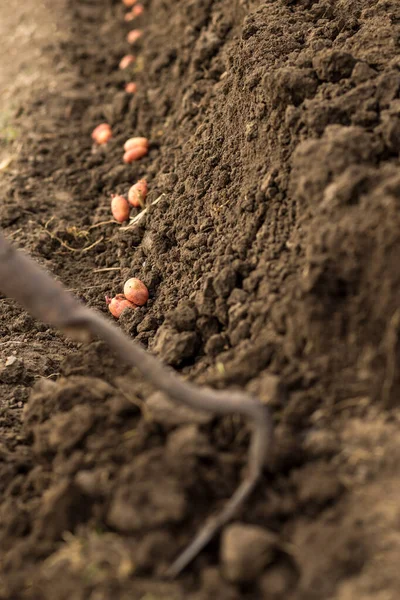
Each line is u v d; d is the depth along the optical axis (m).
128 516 2.06
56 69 3.27
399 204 2.12
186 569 2.05
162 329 2.35
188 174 2.58
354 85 2.32
